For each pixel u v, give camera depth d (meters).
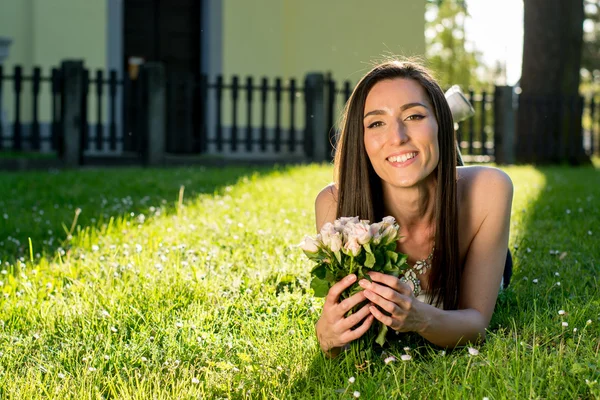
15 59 13.14
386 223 2.49
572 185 8.51
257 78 14.23
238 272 3.94
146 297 3.46
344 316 2.54
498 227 2.85
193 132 14.22
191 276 3.77
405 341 2.85
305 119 11.94
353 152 2.83
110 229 5.10
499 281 2.87
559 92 14.59
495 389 2.30
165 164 11.20
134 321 3.16
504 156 13.12
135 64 14.14
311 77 11.82
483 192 2.85
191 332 3.02
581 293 3.42
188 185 7.95
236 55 14.06
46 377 2.58
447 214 2.77
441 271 2.83
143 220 5.34
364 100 2.75
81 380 2.55
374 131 2.72
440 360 2.58
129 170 10.12
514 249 4.42
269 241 4.68
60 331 3.10
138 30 14.13
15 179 8.35
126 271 3.91
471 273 2.86
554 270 3.94
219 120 11.77
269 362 2.69
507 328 2.97
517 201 6.80
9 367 2.72
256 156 14.10
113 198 6.93
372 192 2.83
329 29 14.90
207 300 3.43
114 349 2.88
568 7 14.55
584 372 2.38
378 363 2.63
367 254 2.46
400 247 2.91
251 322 3.13
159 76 11.09
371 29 15.09
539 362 2.44
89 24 13.31
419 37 15.34
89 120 13.23
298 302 3.34
